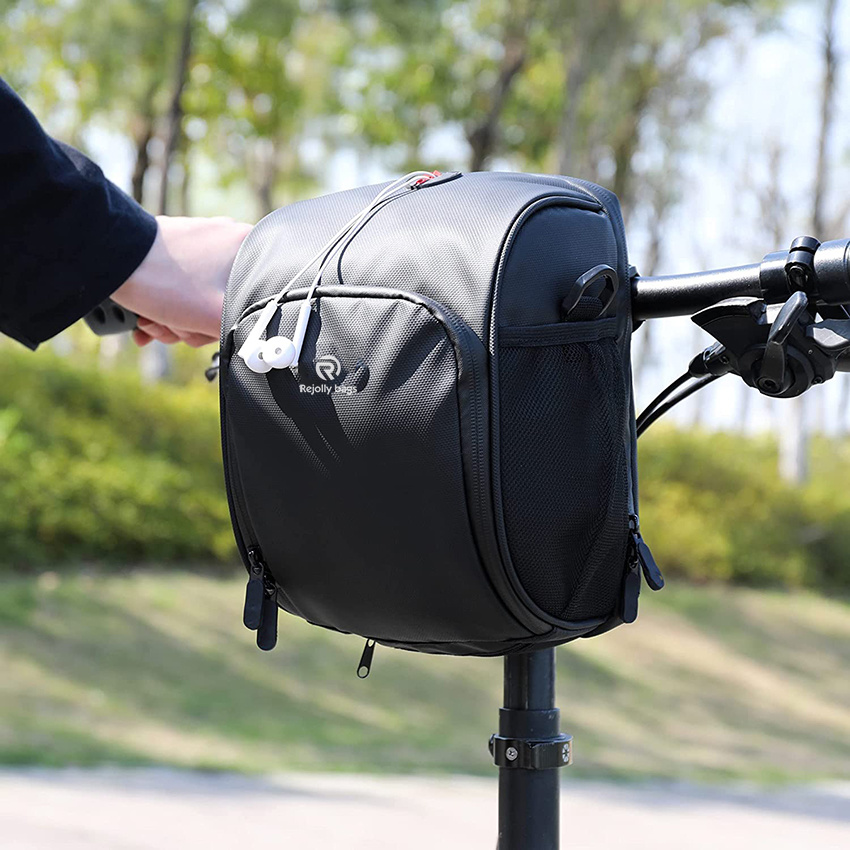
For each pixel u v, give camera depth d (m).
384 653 8.59
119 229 1.00
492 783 5.71
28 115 0.95
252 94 16.97
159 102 15.51
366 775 5.68
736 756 7.93
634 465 0.98
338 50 15.42
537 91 18.61
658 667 9.91
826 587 13.28
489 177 0.97
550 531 0.89
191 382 13.85
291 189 18.36
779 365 0.86
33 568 8.89
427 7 13.67
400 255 0.91
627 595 0.94
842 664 10.94
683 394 1.00
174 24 12.66
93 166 1.00
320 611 0.97
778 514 13.88
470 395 0.85
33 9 13.44
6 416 9.79
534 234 0.90
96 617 8.08
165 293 1.02
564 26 13.94
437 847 4.27
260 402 0.93
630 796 5.64
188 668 7.63
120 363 14.16
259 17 12.66
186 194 18.86
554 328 0.89
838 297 0.87
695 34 15.34
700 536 12.72
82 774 5.12
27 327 1.01
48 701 6.68
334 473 0.89
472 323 0.86
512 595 0.87
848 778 7.18
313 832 4.36
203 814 4.51
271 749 6.32
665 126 16.84
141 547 9.50
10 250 0.98
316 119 17.03
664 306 0.97
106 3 12.25
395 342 0.87
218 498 10.27
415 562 0.88
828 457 20.02
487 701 8.14
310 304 0.92
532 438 0.87
